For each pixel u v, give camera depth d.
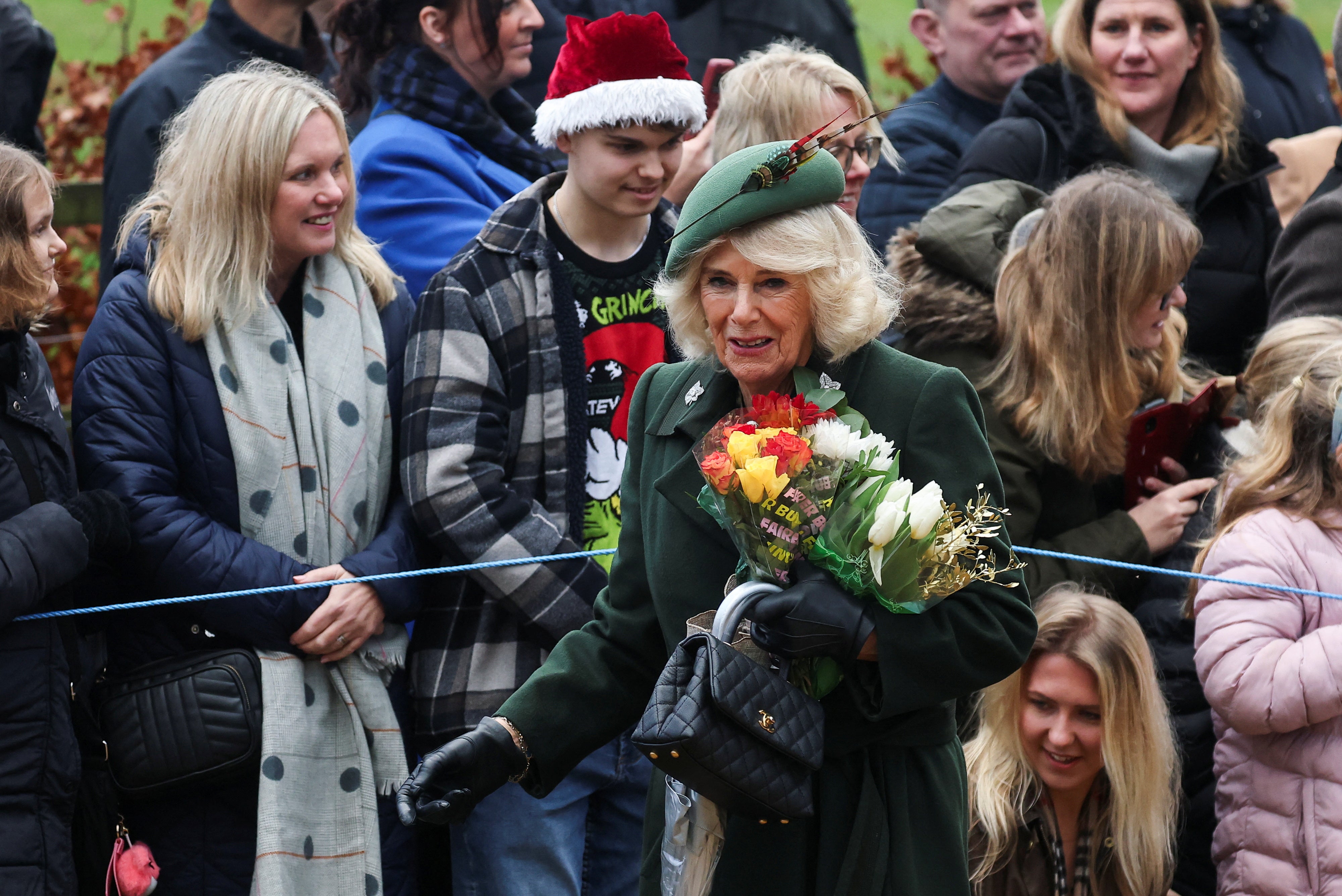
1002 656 7.67
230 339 10.62
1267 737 10.27
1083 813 10.83
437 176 13.18
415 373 11.05
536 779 8.51
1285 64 18.41
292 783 10.35
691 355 8.20
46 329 17.61
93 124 20.33
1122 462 11.80
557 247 11.58
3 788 9.38
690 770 7.17
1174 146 14.67
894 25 28.44
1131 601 12.01
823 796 7.81
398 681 11.29
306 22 16.11
